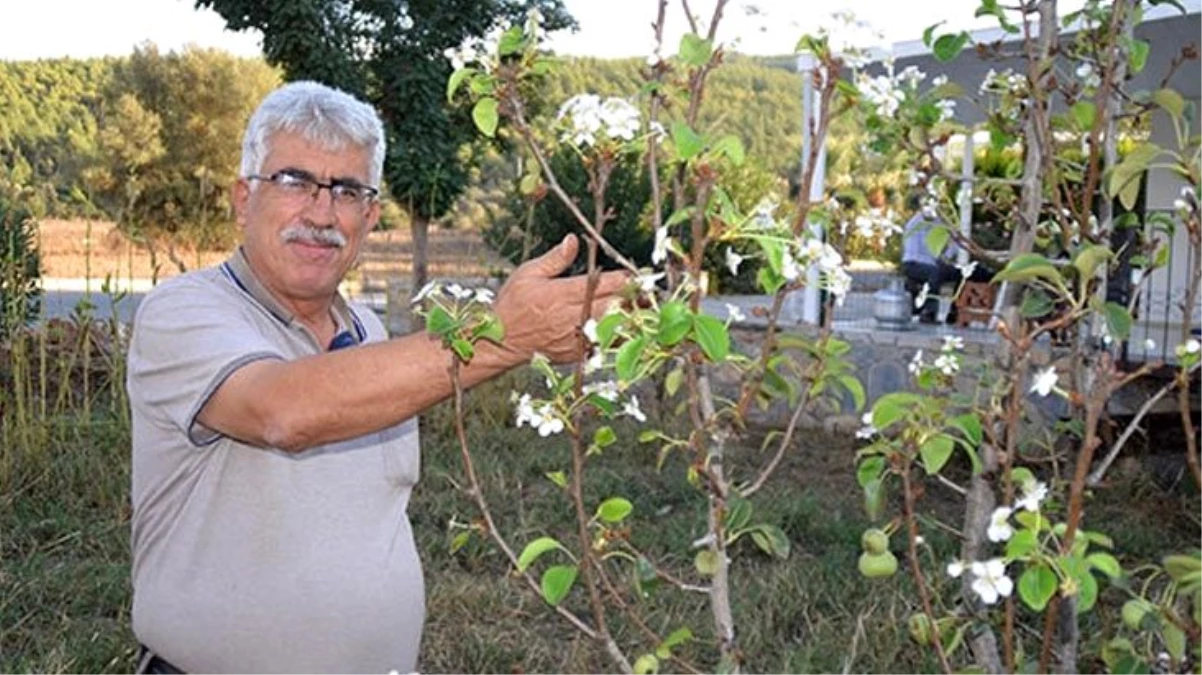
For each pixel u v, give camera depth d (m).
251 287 2.16
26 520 5.38
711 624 4.19
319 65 13.69
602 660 4.04
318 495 2.14
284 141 2.14
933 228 2.12
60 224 13.62
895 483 5.47
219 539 2.09
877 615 4.25
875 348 8.57
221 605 2.08
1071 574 1.36
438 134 13.80
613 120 1.40
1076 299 1.92
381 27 13.77
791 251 1.42
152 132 26.17
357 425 1.60
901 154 2.21
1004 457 1.63
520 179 1.69
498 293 1.55
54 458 6.18
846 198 1.86
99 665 3.78
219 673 2.12
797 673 3.75
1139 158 1.74
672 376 1.73
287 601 2.10
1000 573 1.36
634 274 1.44
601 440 1.65
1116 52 2.03
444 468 6.46
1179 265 7.94
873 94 1.84
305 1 13.44
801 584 4.67
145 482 2.12
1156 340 7.30
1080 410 2.12
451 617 4.44
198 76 28.53
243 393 1.68
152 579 2.15
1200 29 7.55
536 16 1.53
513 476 6.54
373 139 2.24
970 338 8.08
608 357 1.53
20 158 9.09
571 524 5.68
